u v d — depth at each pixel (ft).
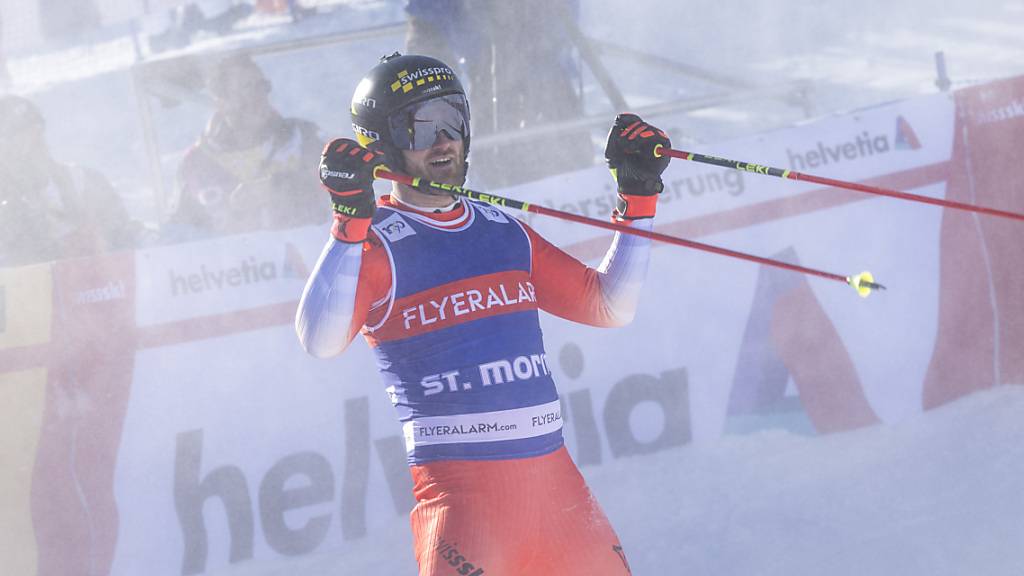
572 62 71.36
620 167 32.12
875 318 55.77
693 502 49.75
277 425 50.98
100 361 50.01
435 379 29.63
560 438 31.01
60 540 48.83
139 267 50.93
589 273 32.73
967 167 57.52
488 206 32.12
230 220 63.87
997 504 46.03
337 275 28.40
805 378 54.80
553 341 53.42
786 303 55.42
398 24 74.95
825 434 54.08
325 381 51.67
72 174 62.13
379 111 30.66
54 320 49.88
